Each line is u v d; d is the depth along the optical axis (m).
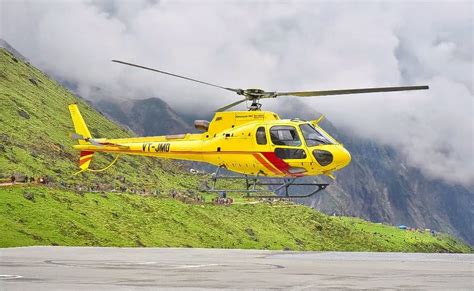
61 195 163.88
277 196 40.94
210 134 43.06
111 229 156.50
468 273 23.23
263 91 40.44
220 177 42.66
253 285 18.16
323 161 38.53
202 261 30.02
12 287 16.98
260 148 39.94
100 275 21.23
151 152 46.28
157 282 18.91
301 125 39.88
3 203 137.50
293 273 22.78
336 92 36.00
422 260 33.03
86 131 50.53
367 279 20.36
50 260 29.59
